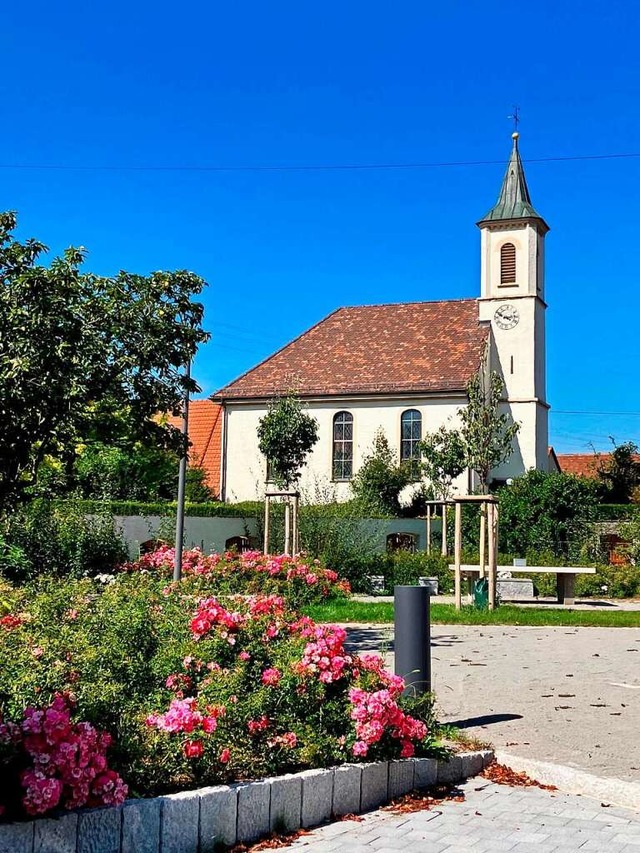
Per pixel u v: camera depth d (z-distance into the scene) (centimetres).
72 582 1222
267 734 605
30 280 900
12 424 904
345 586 1950
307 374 4481
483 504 2053
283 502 2734
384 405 4272
